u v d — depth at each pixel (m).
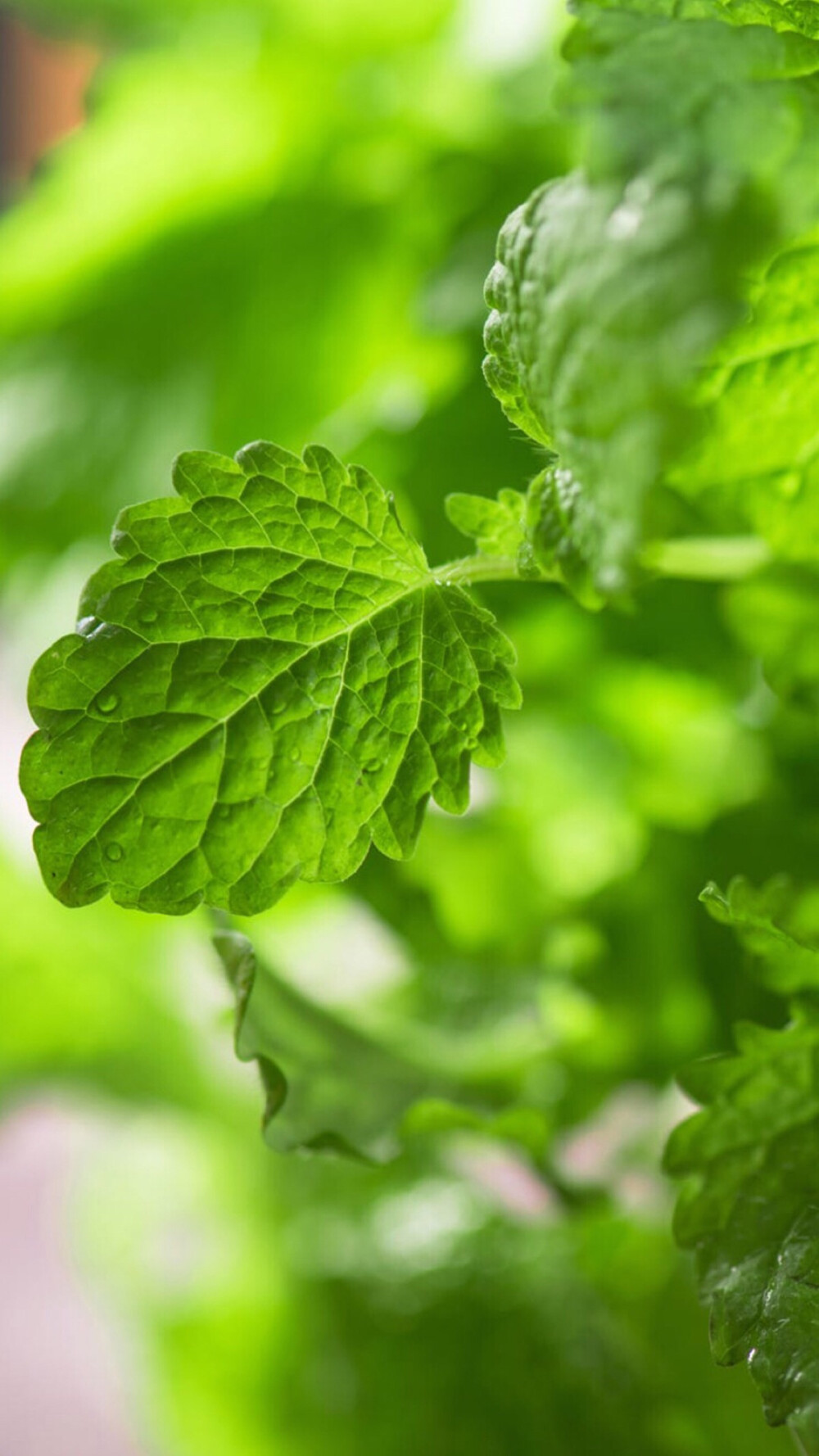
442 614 0.30
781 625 0.37
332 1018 0.38
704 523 0.36
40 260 0.54
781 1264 0.30
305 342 0.53
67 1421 0.68
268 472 0.29
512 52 0.52
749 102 0.25
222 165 0.55
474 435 0.43
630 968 0.42
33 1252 0.79
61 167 0.55
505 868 0.44
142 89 0.54
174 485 0.29
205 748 0.29
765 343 0.30
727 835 0.42
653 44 0.26
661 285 0.25
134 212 0.54
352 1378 0.45
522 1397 0.43
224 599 0.29
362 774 0.30
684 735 0.44
